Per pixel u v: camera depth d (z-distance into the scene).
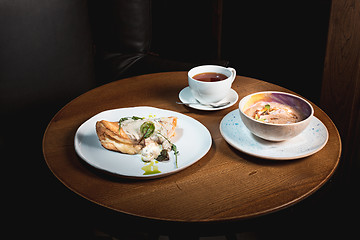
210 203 0.74
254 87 1.24
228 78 1.07
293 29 1.98
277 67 2.18
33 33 1.54
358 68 1.54
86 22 1.70
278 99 0.96
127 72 1.77
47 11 1.56
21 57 1.53
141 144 0.90
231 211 0.72
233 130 0.97
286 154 0.86
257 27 2.23
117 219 0.73
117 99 1.18
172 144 0.91
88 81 1.78
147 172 0.83
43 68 1.61
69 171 0.85
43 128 1.54
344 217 1.62
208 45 2.64
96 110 1.12
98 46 1.88
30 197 1.14
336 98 1.70
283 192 0.77
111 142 0.90
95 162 0.86
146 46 1.85
